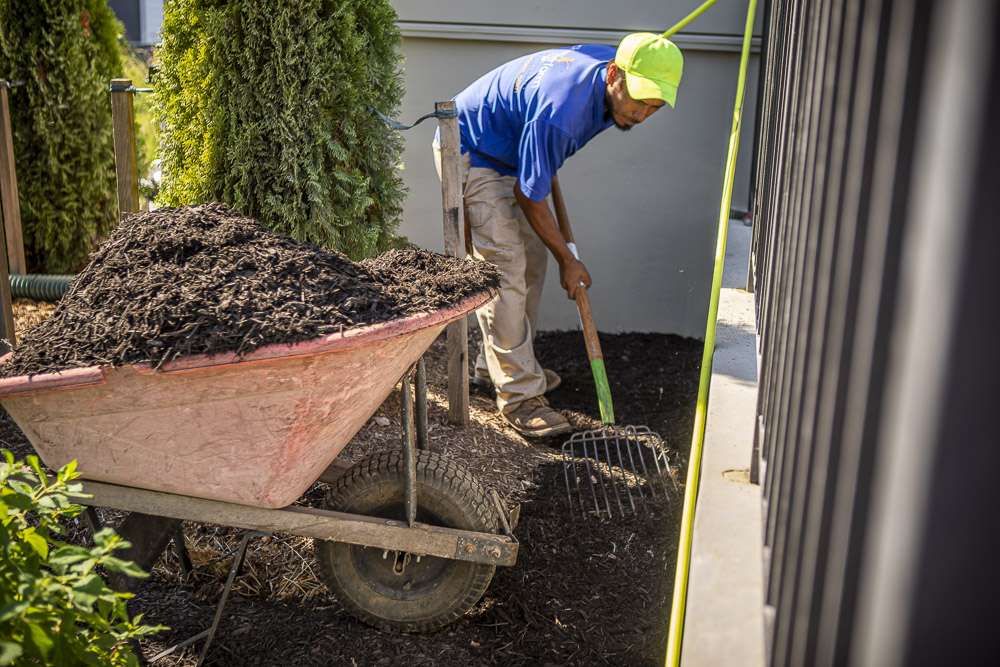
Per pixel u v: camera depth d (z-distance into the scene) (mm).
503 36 5105
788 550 1189
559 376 4758
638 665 2512
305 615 2684
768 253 2775
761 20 4984
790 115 2174
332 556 2564
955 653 471
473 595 2561
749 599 1571
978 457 438
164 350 1968
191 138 3615
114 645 1615
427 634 2629
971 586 459
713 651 1430
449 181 3617
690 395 4590
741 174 5316
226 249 2238
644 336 5512
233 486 2238
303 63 3455
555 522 3277
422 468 2527
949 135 426
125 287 2145
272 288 2123
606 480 3637
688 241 5402
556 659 2537
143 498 2281
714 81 5148
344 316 2047
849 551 763
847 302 893
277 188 3555
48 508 1574
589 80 3402
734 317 3619
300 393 2053
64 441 2158
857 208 876
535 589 2867
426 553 2436
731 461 2223
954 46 425
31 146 4949
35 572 1415
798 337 1319
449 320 2230
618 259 5469
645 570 3002
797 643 1025
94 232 5195
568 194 5375
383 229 4016
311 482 2389
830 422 918
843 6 1127
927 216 458
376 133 3805
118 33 5168
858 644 643
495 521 2572
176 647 2393
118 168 3830
